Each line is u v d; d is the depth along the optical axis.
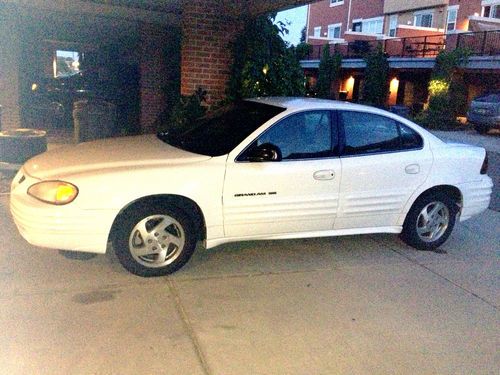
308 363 3.45
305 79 8.71
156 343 3.56
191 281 4.60
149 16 10.85
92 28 14.43
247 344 3.63
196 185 4.55
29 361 3.26
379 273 5.06
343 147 5.18
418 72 25.34
